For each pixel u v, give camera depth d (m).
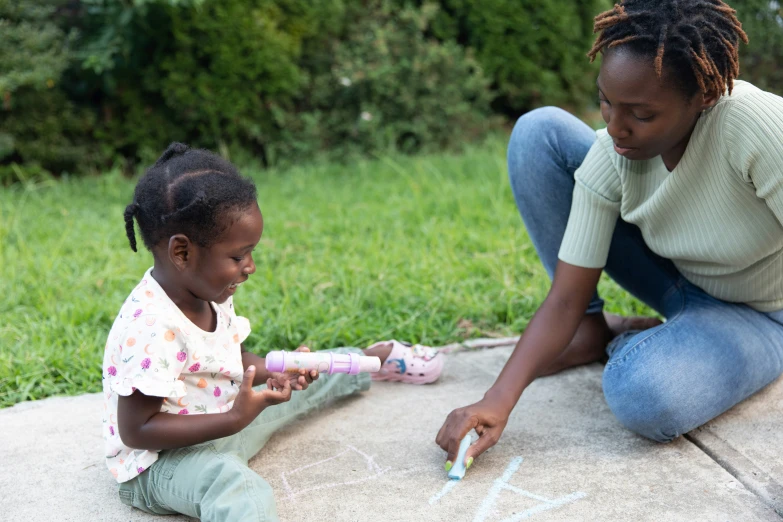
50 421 2.36
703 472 1.98
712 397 2.06
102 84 5.79
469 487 1.95
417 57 6.39
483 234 4.01
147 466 1.85
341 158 6.20
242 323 2.06
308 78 6.24
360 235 4.14
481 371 2.65
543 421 2.28
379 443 2.19
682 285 2.39
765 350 2.16
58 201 4.99
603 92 1.81
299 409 2.24
